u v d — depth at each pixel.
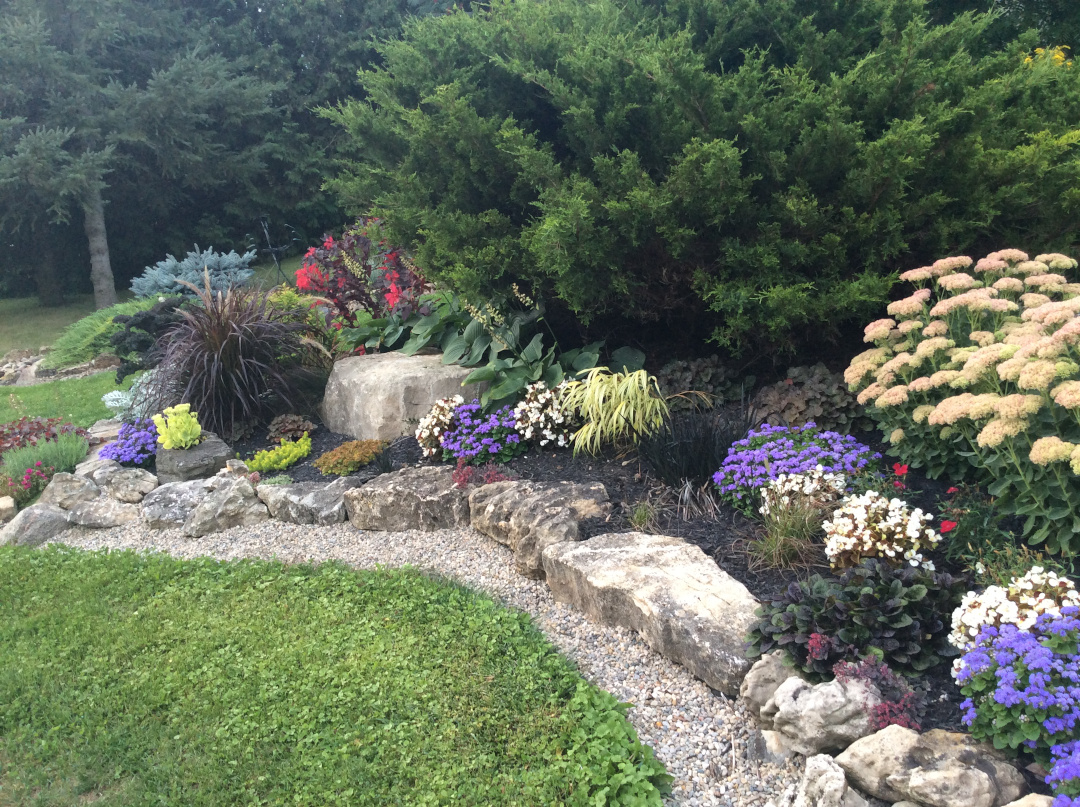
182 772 3.31
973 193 5.30
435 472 5.98
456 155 6.70
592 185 5.71
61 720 3.73
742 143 5.64
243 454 7.52
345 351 8.55
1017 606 3.05
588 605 4.33
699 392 6.17
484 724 3.43
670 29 6.76
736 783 3.14
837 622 3.40
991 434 3.50
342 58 26.34
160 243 25.12
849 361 5.96
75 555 5.77
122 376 9.17
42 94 21.44
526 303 6.45
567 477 5.71
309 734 3.48
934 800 2.64
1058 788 2.48
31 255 24.06
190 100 21.89
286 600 4.68
